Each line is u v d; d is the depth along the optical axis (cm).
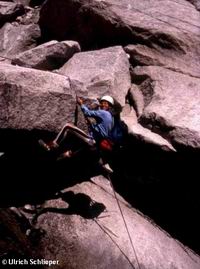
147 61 865
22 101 570
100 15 926
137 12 936
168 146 645
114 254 586
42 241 575
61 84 609
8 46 1080
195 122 668
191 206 688
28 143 615
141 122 709
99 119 589
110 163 738
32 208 630
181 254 662
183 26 909
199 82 809
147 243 627
